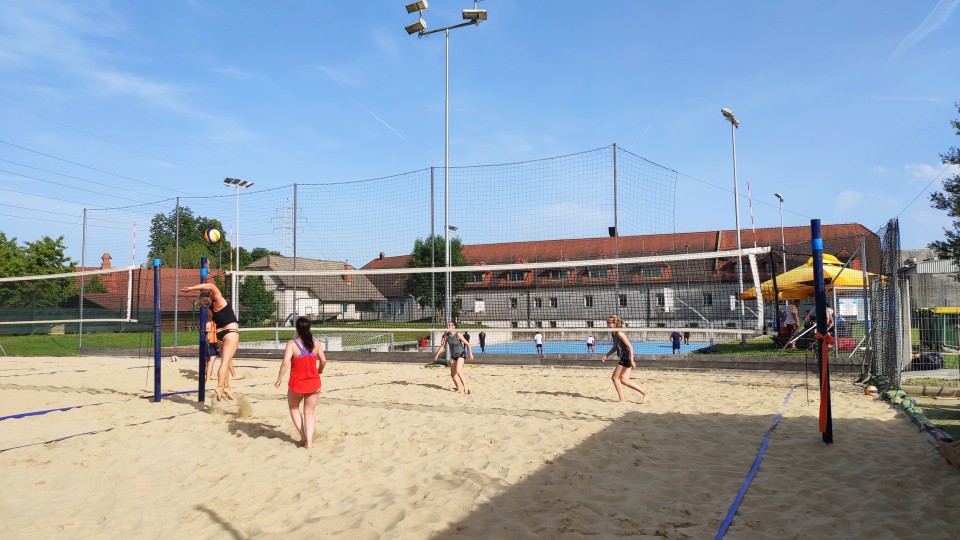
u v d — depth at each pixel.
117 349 18.83
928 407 8.42
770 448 5.82
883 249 10.44
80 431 6.70
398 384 11.02
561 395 9.47
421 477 4.88
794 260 25.73
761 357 13.24
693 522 3.86
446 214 15.68
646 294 16.31
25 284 26.52
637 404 8.48
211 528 3.87
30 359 17.34
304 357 5.94
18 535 3.79
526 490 4.49
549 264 11.06
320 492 4.56
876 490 4.50
